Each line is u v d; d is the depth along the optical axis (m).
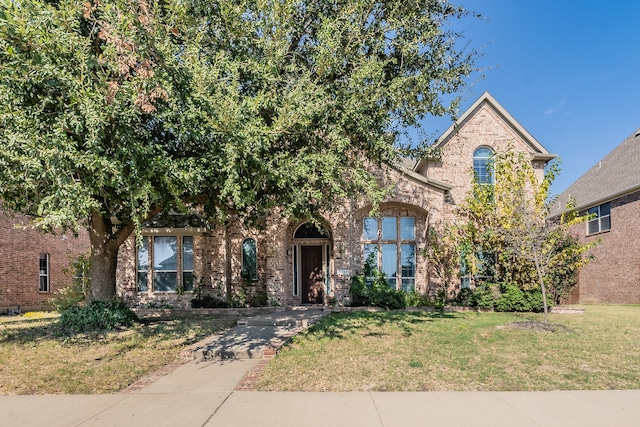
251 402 5.48
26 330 10.80
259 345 8.52
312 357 7.72
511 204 13.14
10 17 5.65
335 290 16.02
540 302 14.78
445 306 15.62
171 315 14.70
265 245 17.48
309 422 4.80
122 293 16.83
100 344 9.09
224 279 16.83
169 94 6.77
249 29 8.47
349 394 5.74
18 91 6.29
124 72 6.46
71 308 11.06
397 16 9.58
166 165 7.17
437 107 10.35
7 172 6.39
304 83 8.27
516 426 4.67
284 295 16.44
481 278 16.81
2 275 18.17
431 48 10.18
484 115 17.89
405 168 15.84
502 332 10.00
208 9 8.66
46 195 6.95
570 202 14.07
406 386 6.05
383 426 4.68
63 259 21.78
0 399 5.75
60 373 6.95
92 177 6.63
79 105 6.20
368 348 8.41
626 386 6.05
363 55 9.18
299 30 9.66
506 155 14.88
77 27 6.63
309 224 17.25
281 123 7.43
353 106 8.52
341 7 9.41
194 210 16.69
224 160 7.38
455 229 16.27
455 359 7.46
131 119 6.84
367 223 17.31
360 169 9.32
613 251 20.55
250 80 8.77
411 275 17.16
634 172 20.02
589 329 10.58
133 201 6.77
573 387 6.01
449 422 4.78
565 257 14.45
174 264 17.08
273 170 7.61
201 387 6.18
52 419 4.98
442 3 10.20
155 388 6.20
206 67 7.58
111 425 4.79
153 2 7.11
